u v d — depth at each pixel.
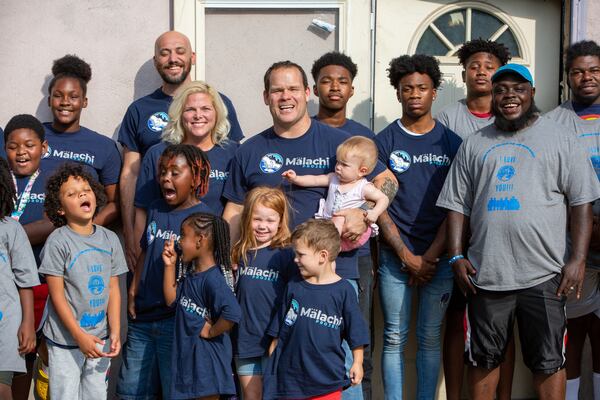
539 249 4.34
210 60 5.57
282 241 4.32
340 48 5.53
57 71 5.30
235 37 5.56
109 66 5.51
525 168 4.38
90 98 5.52
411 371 5.49
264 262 4.29
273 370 4.17
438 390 5.52
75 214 4.30
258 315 4.28
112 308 4.44
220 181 4.70
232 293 4.17
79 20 5.50
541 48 5.69
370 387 4.82
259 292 4.28
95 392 4.39
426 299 4.98
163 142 4.76
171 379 4.24
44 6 5.49
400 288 5.00
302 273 4.12
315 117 5.30
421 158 4.96
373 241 5.09
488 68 5.11
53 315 4.32
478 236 4.48
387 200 4.44
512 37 5.68
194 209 4.45
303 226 4.11
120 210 5.32
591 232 4.41
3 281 4.16
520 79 4.39
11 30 5.50
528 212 4.33
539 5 5.67
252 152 4.57
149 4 5.50
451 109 5.27
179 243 4.31
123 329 5.39
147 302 4.47
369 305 4.61
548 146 4.38
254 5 5.51
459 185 4.62
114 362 5.40
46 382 4.78
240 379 4.38
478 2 5.66
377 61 5.64
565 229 4.43
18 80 5.52
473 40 5.27
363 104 5.56
